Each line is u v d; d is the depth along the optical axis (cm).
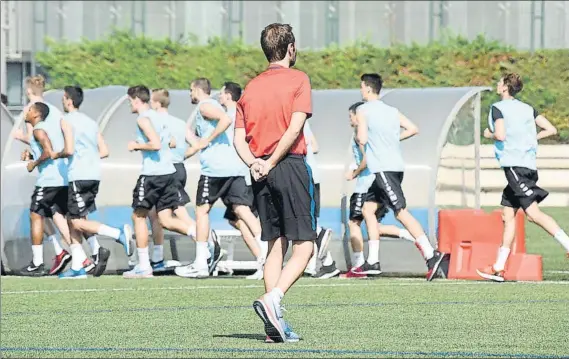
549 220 3672
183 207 4000
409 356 2105
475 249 3828
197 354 2119
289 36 2291
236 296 3247
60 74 7231
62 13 7281
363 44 7331
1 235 4153
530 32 7144
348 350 2172
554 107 6875
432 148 4097
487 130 3709
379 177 3744
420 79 7225
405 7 7362
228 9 7500
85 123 3934
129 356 2109
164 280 3828
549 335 2406
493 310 2866
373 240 3828
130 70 7294
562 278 3881
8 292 3397
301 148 2253
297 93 2245
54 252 4203
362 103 3869
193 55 7356
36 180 4281
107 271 4250
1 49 5469
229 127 3822
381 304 3011
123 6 7431
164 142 3916
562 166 6066
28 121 3969
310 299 3144
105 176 4319
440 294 3266
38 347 2245
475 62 7181
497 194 6562
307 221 2236
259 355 2100
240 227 3894
